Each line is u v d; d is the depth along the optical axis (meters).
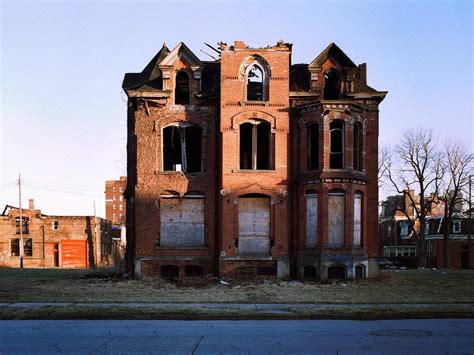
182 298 20.86
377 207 29.27
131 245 30.36
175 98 30.80
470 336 13.57
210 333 13.91
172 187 29.08
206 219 29.06
